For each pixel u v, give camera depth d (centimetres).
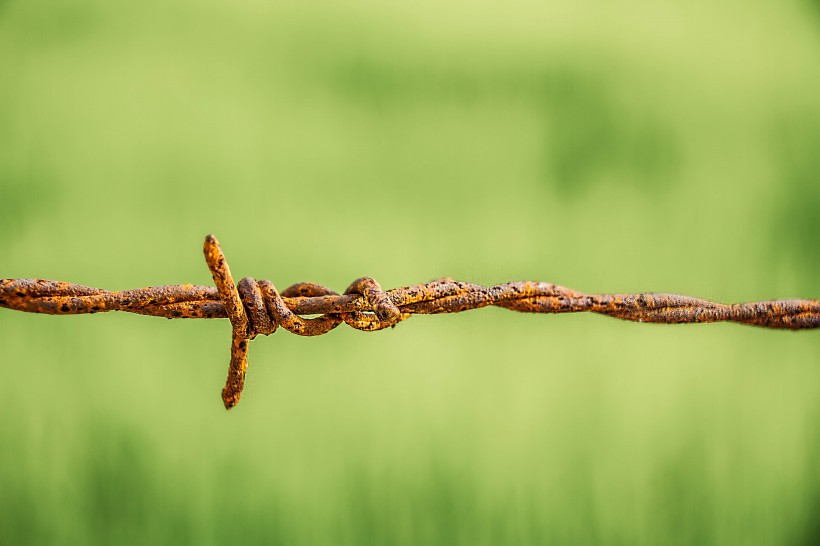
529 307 61
